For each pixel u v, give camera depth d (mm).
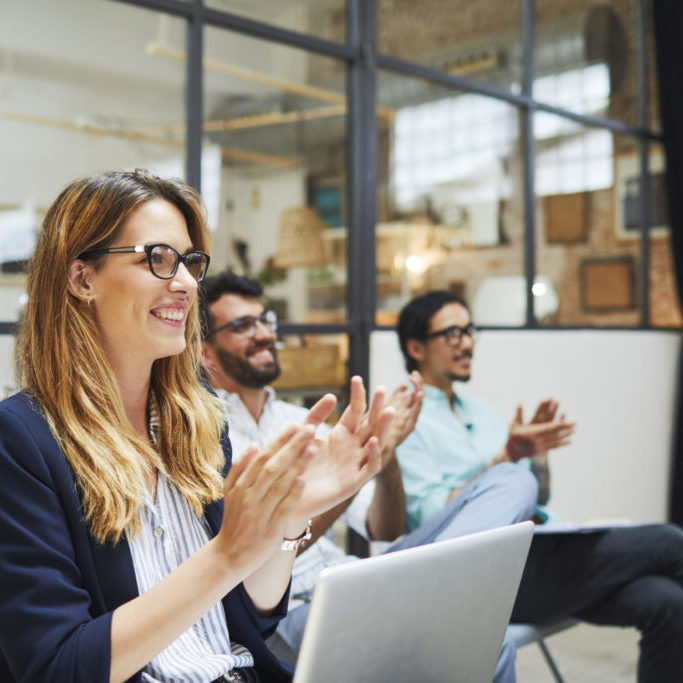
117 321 1187
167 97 2807
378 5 3223
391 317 3229
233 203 2885
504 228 3607
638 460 4023
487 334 3355
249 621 1267
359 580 1000
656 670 2057
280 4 2977
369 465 1128
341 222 3154
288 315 2984
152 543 1202
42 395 1155
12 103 2738
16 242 2715
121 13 2803
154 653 977
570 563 2088
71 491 1100
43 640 986
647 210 4262
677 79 4148
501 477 2070
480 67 3533
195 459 1290
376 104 3211
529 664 2797
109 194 1179
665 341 4203
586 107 3979
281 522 967
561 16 3863
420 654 1132
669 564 2074
